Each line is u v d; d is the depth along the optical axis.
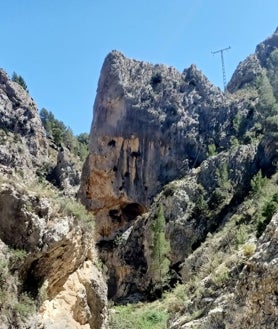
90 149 99.06
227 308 22.53
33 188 19.73
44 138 120.25
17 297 17.19
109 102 100.62
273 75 92.62
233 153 74.19
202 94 102.44
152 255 61.50
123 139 95.88
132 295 62.94
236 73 134.00
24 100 121.12
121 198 92.94
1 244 17.44
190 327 25.66
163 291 57.25
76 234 20.92
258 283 19.98
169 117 97.25
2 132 105.12
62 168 107.94
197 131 95.88
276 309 18.70
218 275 29.09
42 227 18.69
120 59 107.00
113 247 76.69
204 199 69.75
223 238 47.62
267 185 54.75
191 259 50.78
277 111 77.25
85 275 21.97
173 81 104.56
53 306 19.45
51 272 19.36
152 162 93.56
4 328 15.84
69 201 21.72
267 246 21.31
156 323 40.59
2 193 18.27
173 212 68.25
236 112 96.12
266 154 68.19
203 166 75.44
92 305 22.28
